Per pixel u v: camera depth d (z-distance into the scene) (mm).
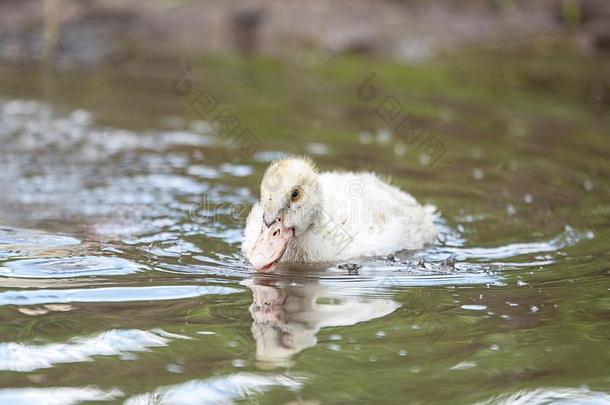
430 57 20109
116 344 7324
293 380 6781
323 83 18031
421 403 6469
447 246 10398
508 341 7613
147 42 20422
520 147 14398
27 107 15602
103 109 15742
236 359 7117
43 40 19844
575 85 18297
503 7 22844
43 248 9703
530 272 9469
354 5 22344
